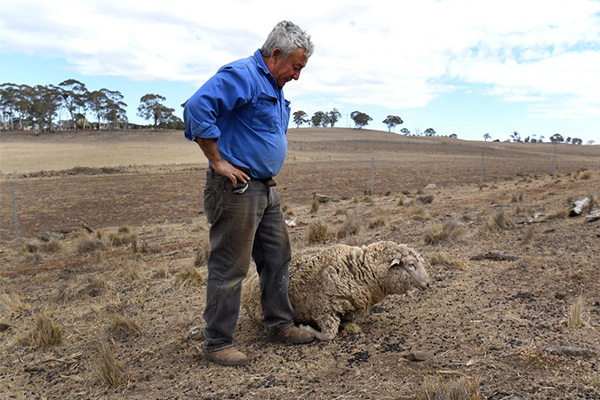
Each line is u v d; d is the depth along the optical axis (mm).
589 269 6004
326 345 4445
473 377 3498
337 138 134625
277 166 4008
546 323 4492
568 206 10852
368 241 9789
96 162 57906
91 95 159250
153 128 172000
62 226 17500
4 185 31453
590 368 3498
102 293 7543
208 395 3668
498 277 6211
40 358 4984
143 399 3783
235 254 4043
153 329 5520
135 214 19766
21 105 140875
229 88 3604
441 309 5195
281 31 3773
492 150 105438
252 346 4594
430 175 35719
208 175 4004
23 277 9664
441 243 8641
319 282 4605
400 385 3514
